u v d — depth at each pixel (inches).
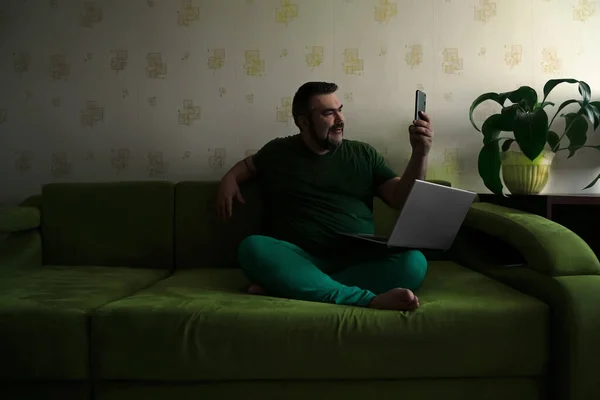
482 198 79.4
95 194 74.9
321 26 83.1
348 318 45.5
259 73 83.4
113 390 46.4
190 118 83.8
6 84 84.4
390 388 46.3
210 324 45.3
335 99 63.3
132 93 83.7
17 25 83.8
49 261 74.4
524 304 46.8
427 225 52.9
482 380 46.5
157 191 74.8
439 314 45.7
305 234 61.9
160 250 74.2
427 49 83.4
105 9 83.4
